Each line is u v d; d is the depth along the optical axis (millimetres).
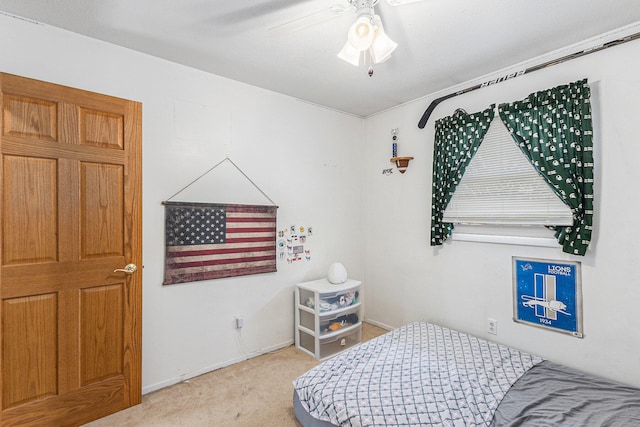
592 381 1787
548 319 2158
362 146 3615
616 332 1888
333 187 3336
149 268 2199
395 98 3041
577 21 1808
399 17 1759
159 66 2254
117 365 1953
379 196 3432
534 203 2201
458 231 2680
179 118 2340
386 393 1681
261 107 2787
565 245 2029
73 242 1802
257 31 1930
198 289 2420
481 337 2529
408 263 3119
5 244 1612
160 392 2174
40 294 1707
